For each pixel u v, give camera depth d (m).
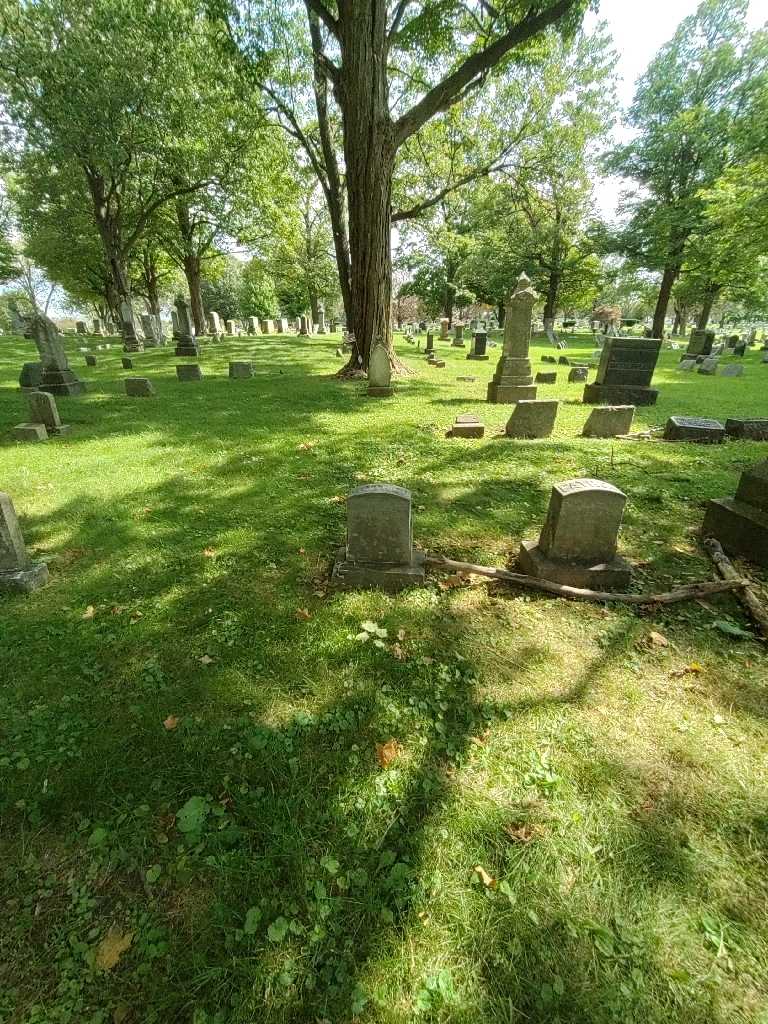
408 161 19.86
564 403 11.59
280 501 5.40
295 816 2.06
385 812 2.08
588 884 1.83
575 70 20.19
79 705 2.64
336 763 2.31
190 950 1.64
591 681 2.84
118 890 1.82
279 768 2.28
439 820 2.05
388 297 14.72
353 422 9.15
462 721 2.56
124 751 2.36
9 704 2.65
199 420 9.20
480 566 3.91
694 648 3.12
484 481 6.05
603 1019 1.48
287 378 14.94
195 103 19.25
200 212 27.47
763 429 8.34
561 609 3.52
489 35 12.60
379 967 1.59
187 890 1.81
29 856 1.93
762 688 2.79
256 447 7.46
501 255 38.03
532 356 23.17
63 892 1.81
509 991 1.54
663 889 1.82
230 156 21.70
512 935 1.67
